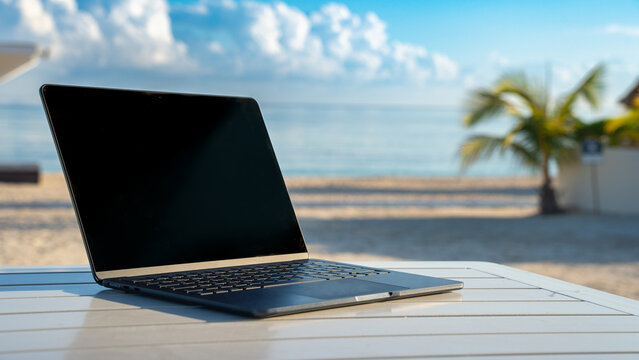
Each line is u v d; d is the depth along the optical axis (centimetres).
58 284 99
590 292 98
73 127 101
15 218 940
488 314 82
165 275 99
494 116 1048
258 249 114
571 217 1041
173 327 72
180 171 111
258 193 120
